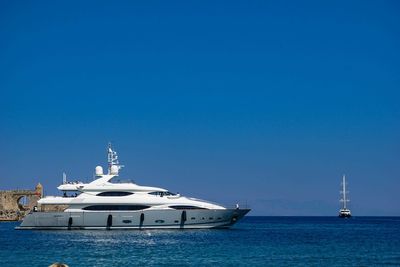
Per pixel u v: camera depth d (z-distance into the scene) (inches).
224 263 1865.2
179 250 2233.0
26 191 5196.9
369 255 2155.5
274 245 2568.9
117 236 2829.7
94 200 2972.4
